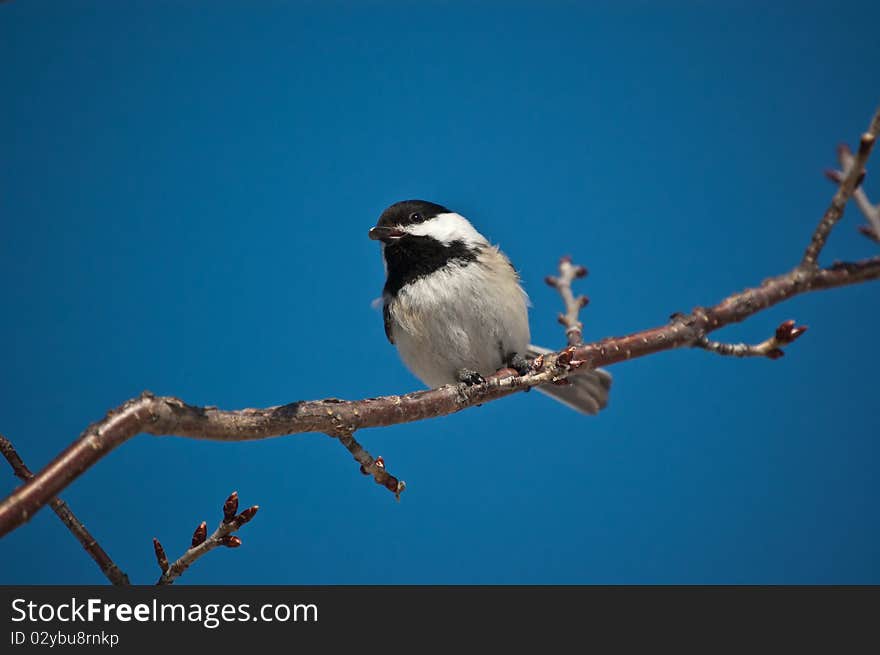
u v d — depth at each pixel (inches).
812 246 303.1
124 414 190.9
